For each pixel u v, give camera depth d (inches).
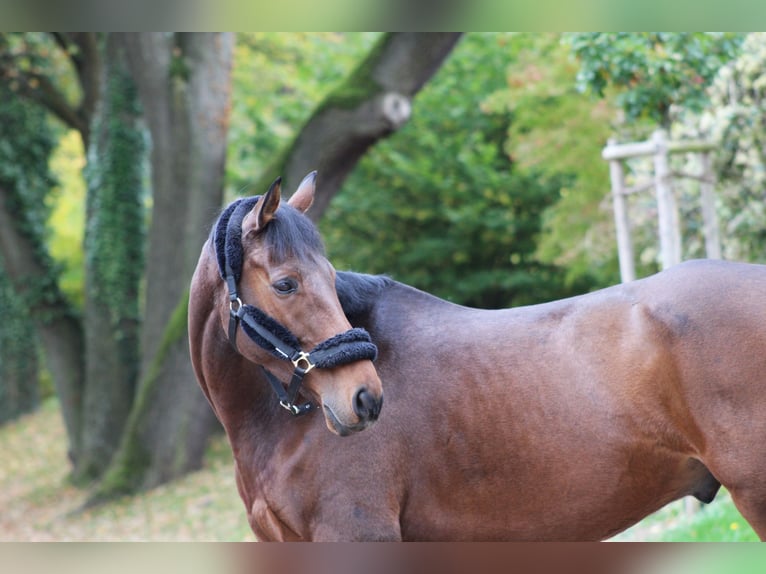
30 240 601.0
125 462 499.5
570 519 125.0
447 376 128.3
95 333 573.6
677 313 118.2
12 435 808.3
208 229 138.8
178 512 445.4
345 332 117.3
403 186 658.2
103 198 575.5
